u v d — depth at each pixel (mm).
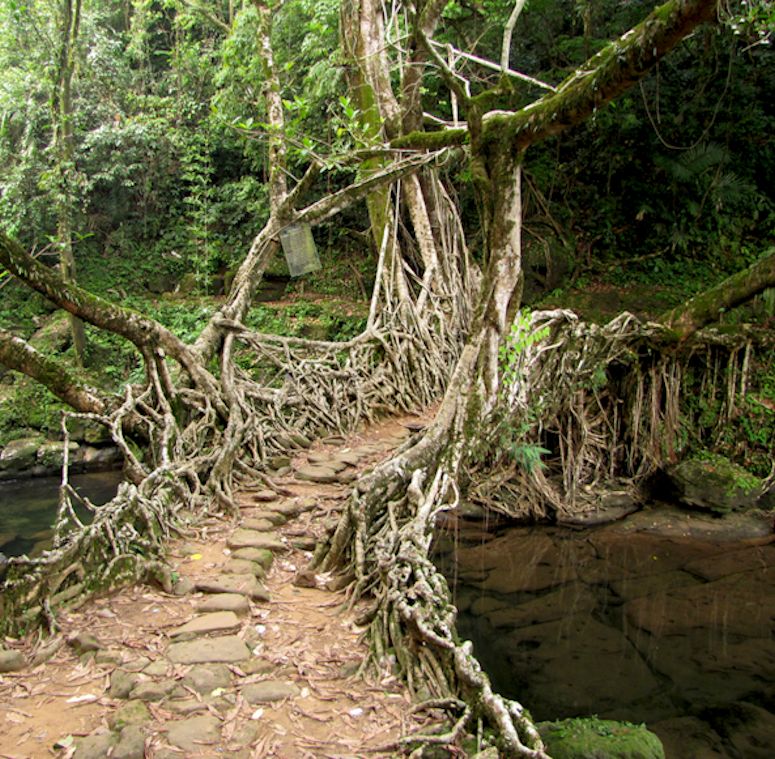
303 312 11477
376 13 8945
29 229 11992
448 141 5441
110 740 2387
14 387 9727
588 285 11125
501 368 5191
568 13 11469
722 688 3998
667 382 7070
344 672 2889
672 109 11258
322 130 10664
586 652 4410
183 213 13742
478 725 2439
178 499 4543
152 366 5277
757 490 6617
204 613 3340
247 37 11211
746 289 6562
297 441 6266
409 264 9898
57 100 10281
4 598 3217
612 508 6840
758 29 3980
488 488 6617
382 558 3520
